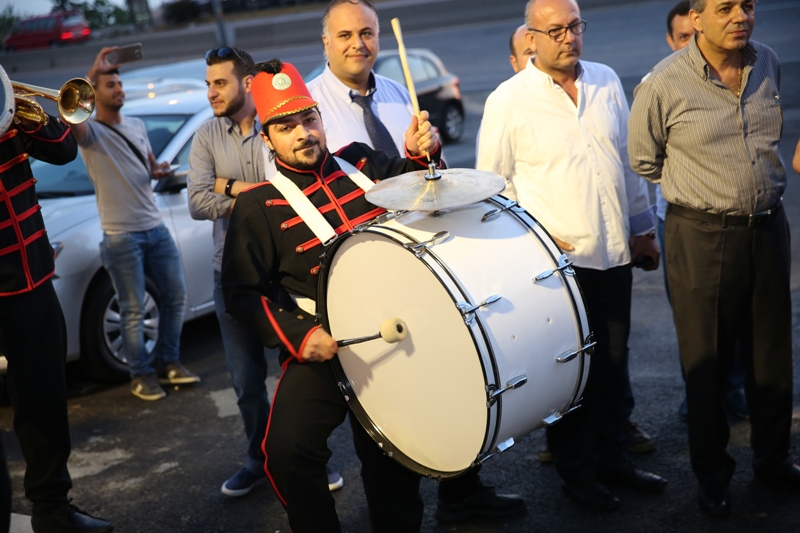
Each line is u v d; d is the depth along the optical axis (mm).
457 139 11617
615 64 14555
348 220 2869
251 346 3666
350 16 3412
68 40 26062
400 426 2752
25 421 3260
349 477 3838
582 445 3346
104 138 4695
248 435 3746
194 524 3578
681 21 4047
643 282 6098
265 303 2799
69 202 5277
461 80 15461
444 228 2586
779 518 3195
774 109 3117
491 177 2594
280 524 3531
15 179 3154
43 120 3150
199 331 6000
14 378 3229
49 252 3299
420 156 2980
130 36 24797
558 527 3299
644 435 3818
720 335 3277
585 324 2672
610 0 19203
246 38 22828
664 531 3195
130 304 4844
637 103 3207
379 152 3129
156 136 5645
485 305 2438
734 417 4012
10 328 3174
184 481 3947
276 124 2834
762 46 3148
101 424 4621
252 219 2863
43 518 3320
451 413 2584
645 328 5199
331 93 3525
